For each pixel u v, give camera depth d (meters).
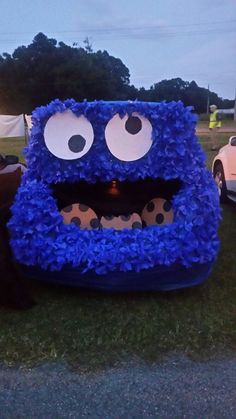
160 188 3.36
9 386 2.05
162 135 2.70
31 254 2.68
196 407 1.91
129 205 3.40
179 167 2.72
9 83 45.59
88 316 2.69
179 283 2.82
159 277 2.75
